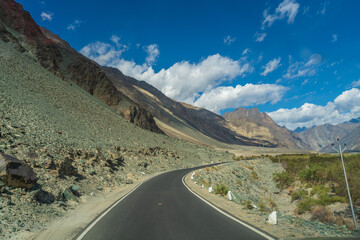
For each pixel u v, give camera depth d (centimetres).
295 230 653
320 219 1152
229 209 940
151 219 739
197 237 547
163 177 2478
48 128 2162
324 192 1953
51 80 4831
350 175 1944
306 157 5634
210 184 2217
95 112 4819
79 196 1175
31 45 6731
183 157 5306
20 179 861
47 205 881
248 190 2967
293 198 2356
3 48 4456
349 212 1385
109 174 1906
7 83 2833
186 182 2047
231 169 3844
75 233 608
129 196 1273
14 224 640
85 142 2452
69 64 8631
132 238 547
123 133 4531
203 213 831
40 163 1212
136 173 2561
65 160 1380
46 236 584
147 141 5050
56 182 1155
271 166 5247
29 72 4222
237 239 529
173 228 630
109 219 747
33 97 3011
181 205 993
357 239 610
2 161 841
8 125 1589
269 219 733
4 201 748
